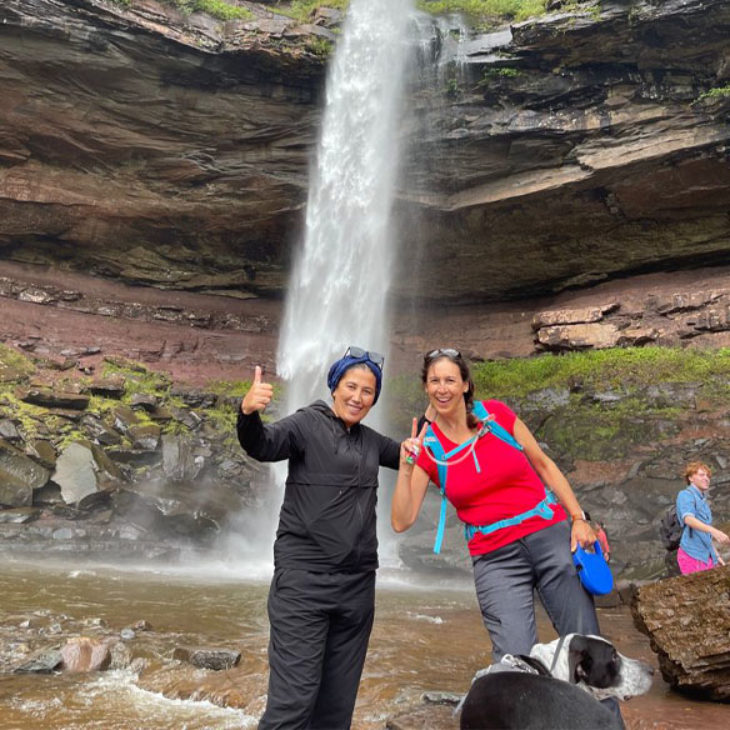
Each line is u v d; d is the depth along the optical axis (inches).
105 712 157.9
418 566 559.5
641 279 932.0
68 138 876.0
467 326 1024.9
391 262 984.9
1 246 973.8
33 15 746.2
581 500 615.8
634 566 497.7
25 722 148.7
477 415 122.1
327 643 111.9
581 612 112.6
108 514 640.4
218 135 895.7
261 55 836.6
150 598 343.0
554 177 842.2
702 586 175.2
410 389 905.5
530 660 92.4
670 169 795.4
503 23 872.9
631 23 728.3
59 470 653.9
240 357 1012.5
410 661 213.3
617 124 789.2
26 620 249.4
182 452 751.1
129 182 928.9
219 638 237.1
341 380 116.3
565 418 725.9
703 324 805.2
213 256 1037.2
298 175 924.0
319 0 914.7
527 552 117.3
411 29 859.4
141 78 830.5
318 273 984.3
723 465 601.3
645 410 709.9
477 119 847.7
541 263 968.3
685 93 762.8
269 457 108.7
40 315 941.2
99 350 928.9
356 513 110.6
